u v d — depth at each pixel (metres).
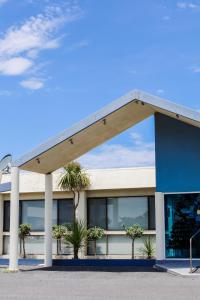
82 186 25.20
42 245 26.78
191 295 11.30
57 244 25.89
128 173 25.08
